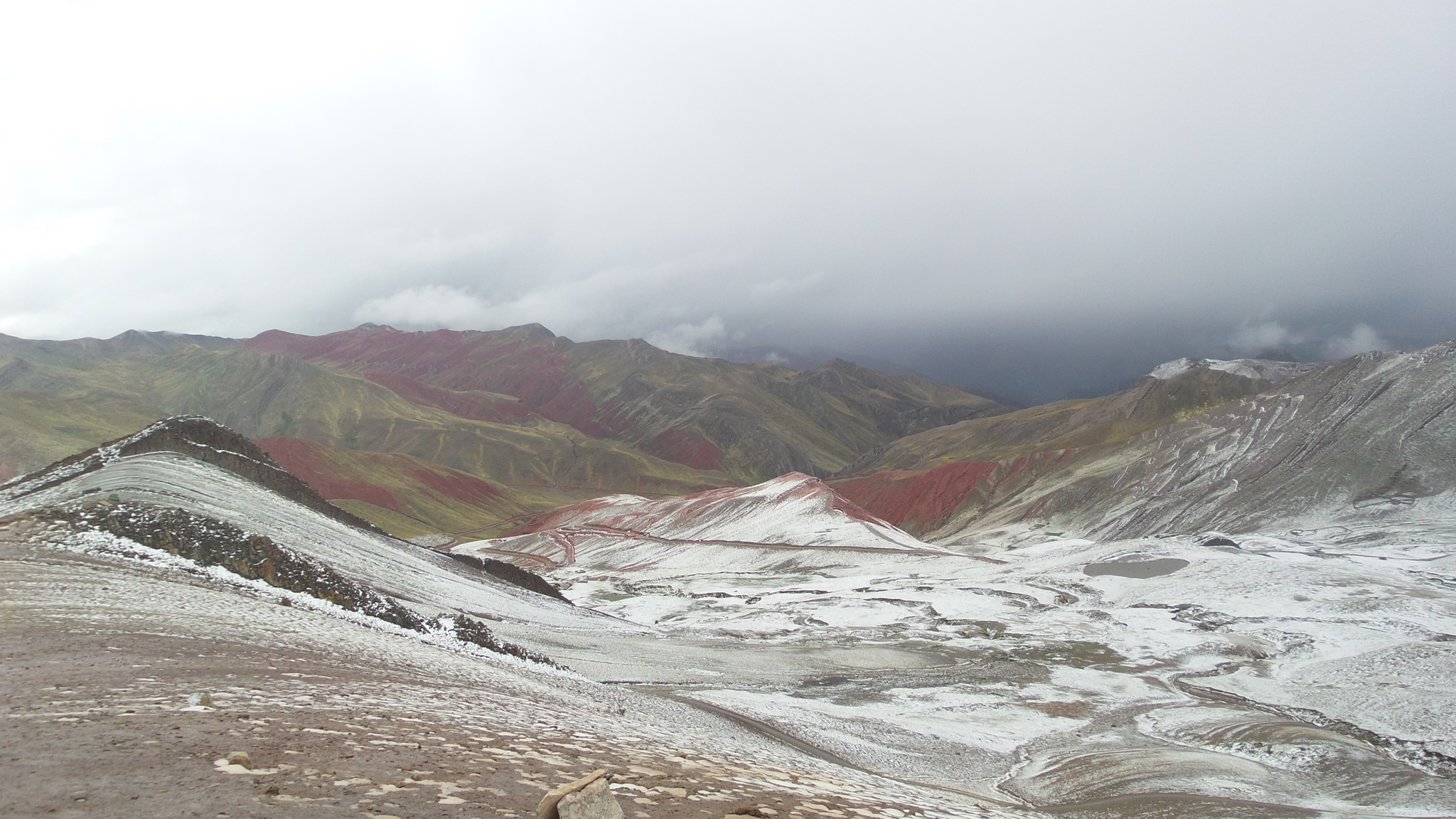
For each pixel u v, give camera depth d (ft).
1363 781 109.60
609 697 113.70
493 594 213.05
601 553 482.28
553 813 28.78
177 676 57.88
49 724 39.68
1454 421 425.28
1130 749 124.06
